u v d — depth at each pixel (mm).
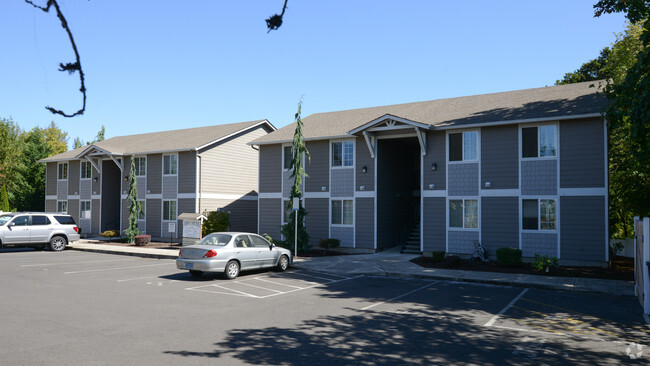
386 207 25250
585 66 34438
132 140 38281
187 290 13734
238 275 16641
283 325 9484
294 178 25953
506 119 20125
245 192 33844
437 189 22141
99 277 16297
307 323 9688
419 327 9453
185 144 31188
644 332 9258
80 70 2012
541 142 19828
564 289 14414
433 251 20578
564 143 19328
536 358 7453
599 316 10742
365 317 10336
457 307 11602
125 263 20594
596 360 7375
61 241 26516
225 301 12078
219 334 8672
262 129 35625
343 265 19594
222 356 7312
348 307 11445
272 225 27547
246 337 8492
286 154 27266
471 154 21406
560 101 20906
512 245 20203
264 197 27938
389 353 7617
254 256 16969
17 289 13602
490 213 20781
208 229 28047
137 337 8352
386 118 22391
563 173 19281
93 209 36438
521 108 21250
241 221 33344
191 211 30312
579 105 19578
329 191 25578
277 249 18078
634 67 13664
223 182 32125
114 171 37031
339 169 25359
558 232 19266
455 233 21594
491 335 8883
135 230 30609
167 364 6836
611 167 23391
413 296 13117
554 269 17562
